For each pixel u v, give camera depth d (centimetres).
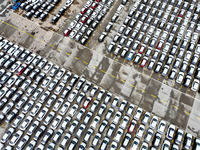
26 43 5209
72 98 4275
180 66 4725
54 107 4156
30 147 3719
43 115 4078
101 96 4303
